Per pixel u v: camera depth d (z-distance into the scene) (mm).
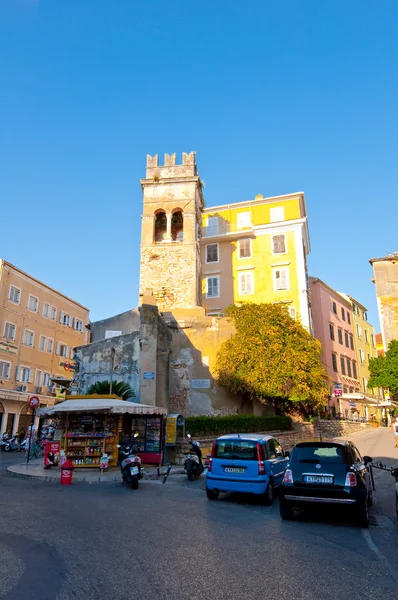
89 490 12750
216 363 27406
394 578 5496
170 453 19266
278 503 11242
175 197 34469
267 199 44188
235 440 11609
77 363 23875
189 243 33156
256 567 5754
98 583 5012
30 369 40938
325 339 46688
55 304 46281
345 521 8914
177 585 5031
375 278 42781
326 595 4859
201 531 7668
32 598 4539
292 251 42156
